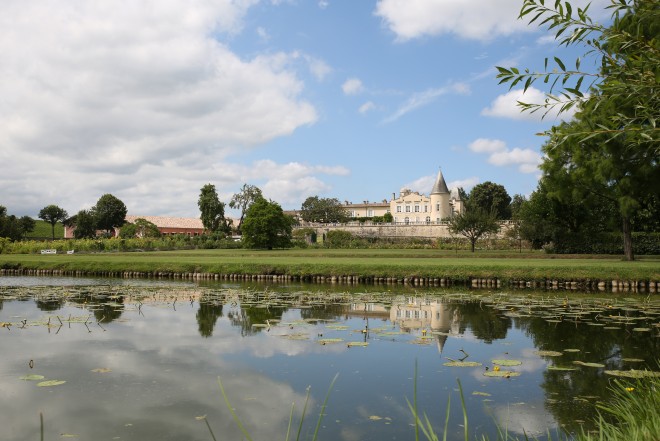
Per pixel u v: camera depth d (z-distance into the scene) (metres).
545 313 14.50
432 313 14.67
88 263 32.41
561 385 7.46
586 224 41.62
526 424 5.95
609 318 13.54
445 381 7.77
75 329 12.03
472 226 46.31
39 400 6.90
